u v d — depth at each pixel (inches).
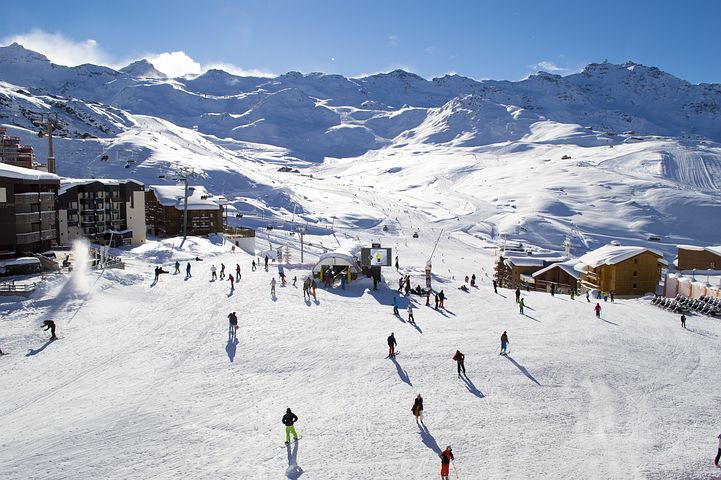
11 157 3272.6
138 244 3257.9
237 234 3914.9
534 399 1145.4
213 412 1059.3
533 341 1531.7
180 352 1382.9
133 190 3339.1
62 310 1669.5
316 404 1097.4
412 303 1934.1
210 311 1727.4
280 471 857.5
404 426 1008.9
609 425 1041.5
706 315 1979.6
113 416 1038.4
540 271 2930.6
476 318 1776.6
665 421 1067.3
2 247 2084.2
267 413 1055.6
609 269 2613.2
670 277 2503.7
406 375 1251.8
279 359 1334.9
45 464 874.8
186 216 3499.0
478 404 1111.0
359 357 1354.6
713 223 7583.7
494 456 912.9
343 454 908.6
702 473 876.6
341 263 2140.7
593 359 1397.6
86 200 3053.6
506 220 7273.6
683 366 1386.6
